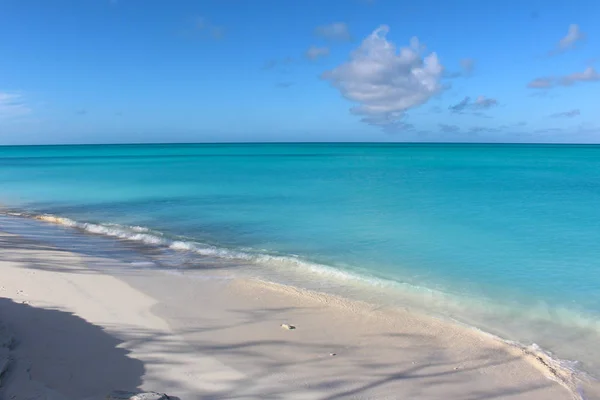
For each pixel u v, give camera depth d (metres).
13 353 5.46
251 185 27.94
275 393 4.94
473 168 44.16
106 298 7.83
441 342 6.36
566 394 5.07
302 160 63.69
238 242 12.58
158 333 6.42
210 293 8.30
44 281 8.66
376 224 15.06
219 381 5.14
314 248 11.92
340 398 4.89
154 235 13.32
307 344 6.20
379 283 9.03
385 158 69.38
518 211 17.72
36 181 31.03
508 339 6.55
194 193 23.70
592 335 6.72
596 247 11.95
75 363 5.38
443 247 11.99
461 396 4.99
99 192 24.31
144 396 4.49
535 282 9.16
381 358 5.84
